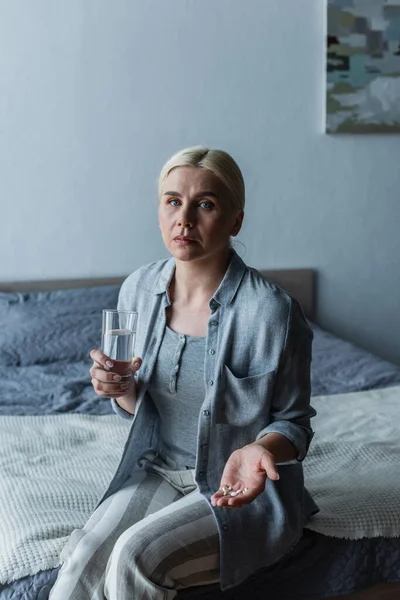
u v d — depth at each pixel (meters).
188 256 1.46
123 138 3.37
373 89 3.54
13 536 1.50
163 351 1.53
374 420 2.27
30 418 2.25
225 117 3.46
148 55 3.35
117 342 1.45
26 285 3.30
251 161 3.52
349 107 3.53
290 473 1.49
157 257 3.47
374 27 3.49
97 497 1.68
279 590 1.52
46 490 1.70
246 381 1.45
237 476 1.33
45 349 2.84
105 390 1.46
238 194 1.47
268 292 1.47
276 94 3.49
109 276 3.44
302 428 1.46
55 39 3.25
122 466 1.55
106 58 3.31
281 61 3.48
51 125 3.30
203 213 1.44
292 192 3.57
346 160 3.61
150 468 1.58
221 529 1.37
